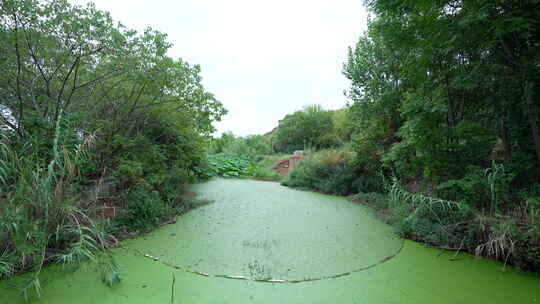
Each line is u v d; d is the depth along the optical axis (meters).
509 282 2.50
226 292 2.27
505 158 4.02
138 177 4.35
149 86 4.40
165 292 2.25
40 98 3.79
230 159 15.53
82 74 4.02
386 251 3.24
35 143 3.01
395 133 5.76
